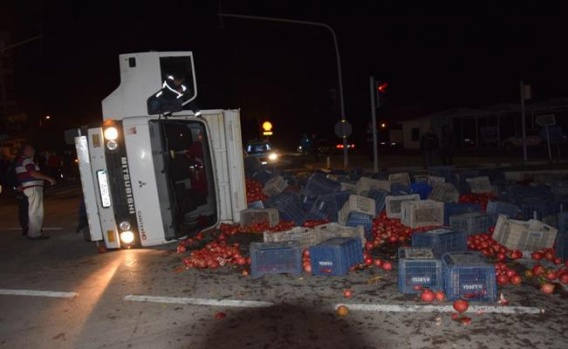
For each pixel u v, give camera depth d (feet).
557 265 24.76
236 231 35.29
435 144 81.66
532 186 43.29
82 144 29.71
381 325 18.35
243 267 26.71
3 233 42.45
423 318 18.80
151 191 29.35
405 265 21.35
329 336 17.67
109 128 29.07
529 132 130.82
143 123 29.30
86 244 35.91
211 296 22.43
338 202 37.83
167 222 29.71
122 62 30.60
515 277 22.06
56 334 19.15
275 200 38.78
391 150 166.81
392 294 21.52
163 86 30.81
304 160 125.49
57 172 109.09
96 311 21.40
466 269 20.08
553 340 16.65
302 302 21.06
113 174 29.25
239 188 35.65
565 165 78.79
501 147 136.26
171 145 31.24
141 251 32.24
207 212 33.68
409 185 41.52
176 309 21.03
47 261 31.22
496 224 28.94
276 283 23.75
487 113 140.46
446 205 34.91
